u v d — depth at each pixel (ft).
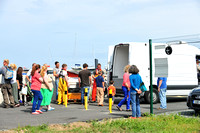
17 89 43.78
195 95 33.81
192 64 52.39
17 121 29.53
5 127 26.03
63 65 47.44
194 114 34.06
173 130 23.49
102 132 23.32
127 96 37.91
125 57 49.65
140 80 30.45
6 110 39.34
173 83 49.65
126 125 25.41
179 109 39.29
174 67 50.03
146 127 24.64
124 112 36.37
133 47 47.52
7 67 42.24
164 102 39.47
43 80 37.58
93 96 50.60
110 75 51.47
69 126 25.79
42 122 28.71
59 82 47.57
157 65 32.48
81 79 46.78
